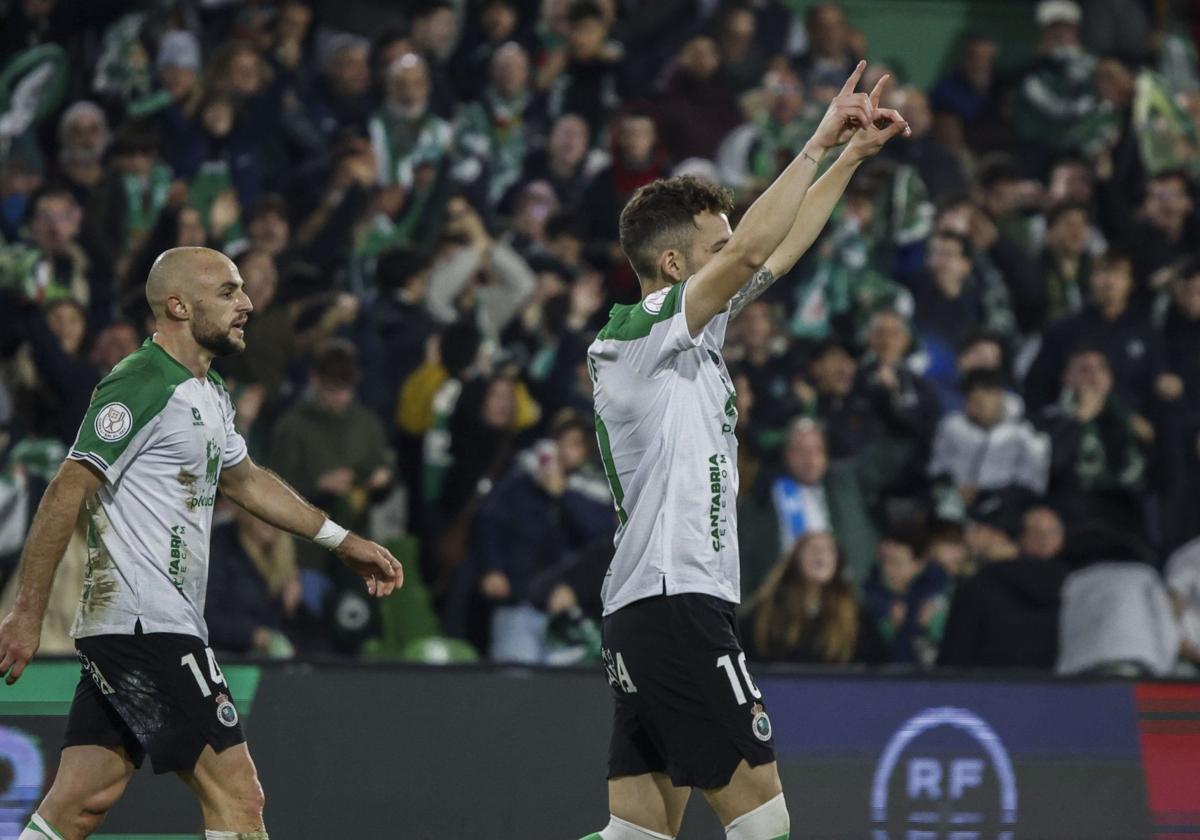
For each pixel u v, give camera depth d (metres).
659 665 14.25
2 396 29.06
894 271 36.03
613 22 40.06
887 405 31.64
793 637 26.91
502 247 33.34
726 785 14.21
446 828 21.34
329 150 36.06
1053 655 27.31
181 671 15.48
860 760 22.50
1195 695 23.61
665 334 14.07
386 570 17.31
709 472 14.43
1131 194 38.78
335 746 21.38
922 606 28.61
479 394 29.47
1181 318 34.56
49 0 37.16
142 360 15.71
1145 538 31.59
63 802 15.69
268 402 30.33
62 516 15.08
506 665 22.16
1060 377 33.94
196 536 15.83
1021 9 46.69
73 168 34.22
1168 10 45.34
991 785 22.77
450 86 37.75
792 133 38.34
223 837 15.45
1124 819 22.94
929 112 41.22
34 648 15.00
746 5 41.62
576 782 21.78
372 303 32.09
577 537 28.25
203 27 38.06
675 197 14.93
